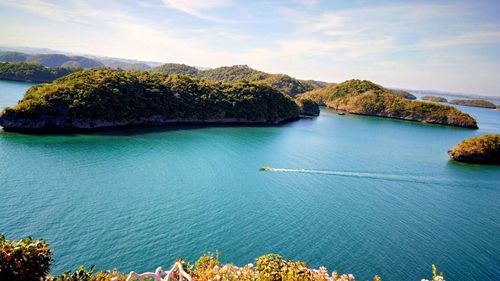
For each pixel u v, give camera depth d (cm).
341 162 8681
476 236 4975
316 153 9481
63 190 5197
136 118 11338
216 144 9575
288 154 9081
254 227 4547
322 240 4353
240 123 14238
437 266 4022
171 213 4753
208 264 1537
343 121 18212
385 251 4234
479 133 17275
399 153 10469
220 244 4028
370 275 3684
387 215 5447
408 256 4181
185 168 6981
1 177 5462
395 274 3762
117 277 1327
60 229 4038
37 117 9025
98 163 6694
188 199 5334
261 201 5534
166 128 11481
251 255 3853
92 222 4278
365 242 4419
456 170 8881
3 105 12394
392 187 7075
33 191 5047
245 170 7300
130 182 5834
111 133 9712
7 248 1161
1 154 6638
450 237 4853
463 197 6812
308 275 1206
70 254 3559
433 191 7050
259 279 1243
